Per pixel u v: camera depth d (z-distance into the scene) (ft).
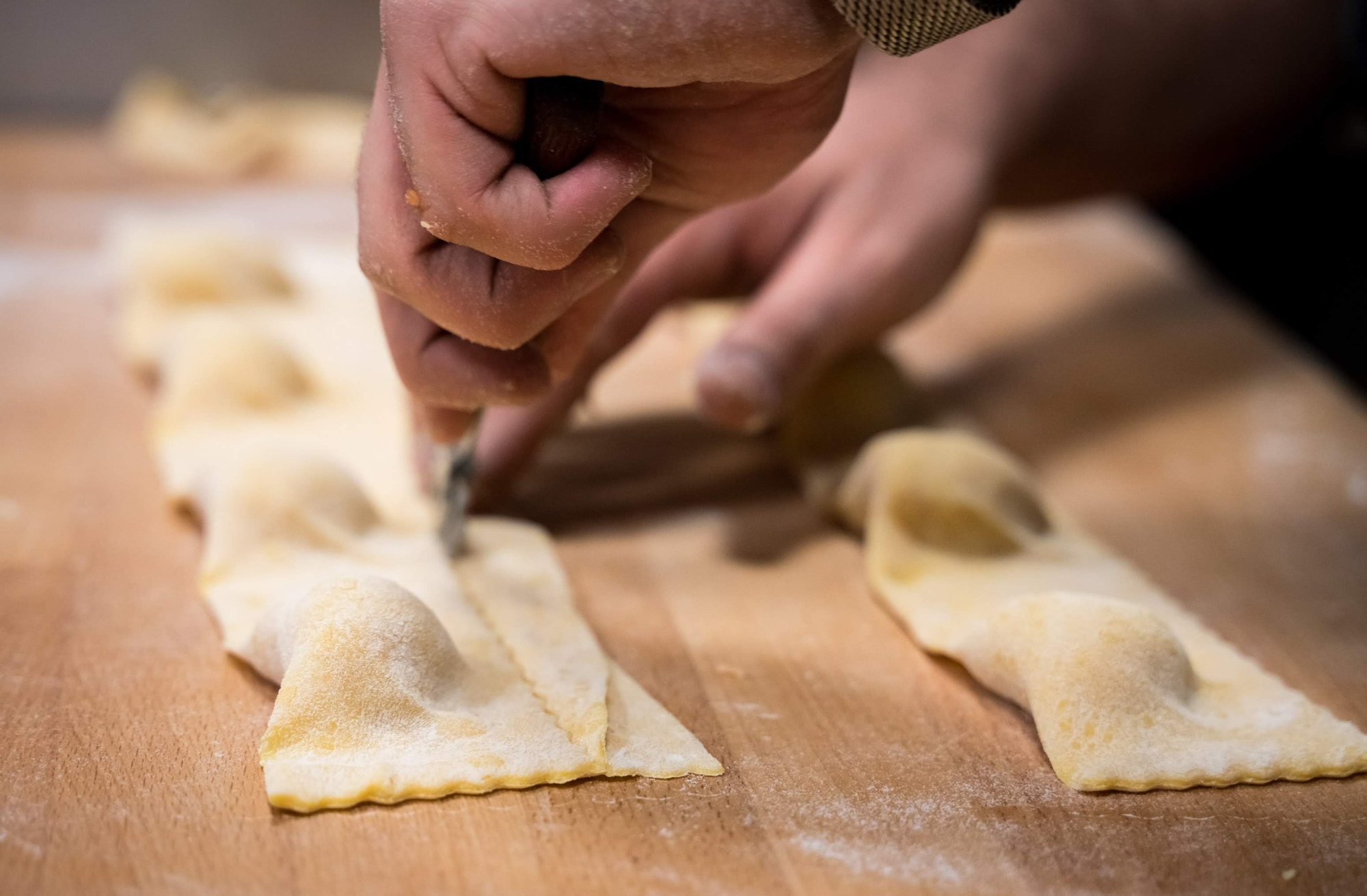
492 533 3.61
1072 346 5.57
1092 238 6.91
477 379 2.67
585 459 4.34
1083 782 2.69
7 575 3.51
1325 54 6.23
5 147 7.59
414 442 3.85
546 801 2.59
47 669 3.06
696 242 4.03
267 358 4.49
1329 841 2.56
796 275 3.88
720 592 3.58
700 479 4.26
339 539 3.45
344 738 2.62
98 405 4.64
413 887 2.34
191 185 7.23
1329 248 7.08
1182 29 5.55
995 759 2.83
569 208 2.23
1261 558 3.91
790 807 2.63
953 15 2.09
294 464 3.54
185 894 2.31
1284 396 5.11
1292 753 2.77
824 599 3.56
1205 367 5.34
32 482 4.05
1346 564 3.87
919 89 4.50
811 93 2.43
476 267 2.42
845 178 4.12
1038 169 5.37
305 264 6.03
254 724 2.85
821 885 2.40
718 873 2.42
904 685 3.14
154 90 7.86
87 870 2.36
